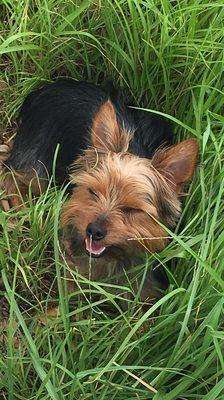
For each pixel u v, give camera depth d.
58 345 0.60
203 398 0.54
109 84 0.79
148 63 0.78
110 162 0.63
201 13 0.77
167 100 0.77
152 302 0.71
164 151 0.65
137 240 0.63
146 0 0.74
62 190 0.66
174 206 0.66
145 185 0.63
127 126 0.71
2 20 0.87
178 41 0.75
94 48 0.82
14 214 0.73
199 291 0.61
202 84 0.72
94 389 0.59
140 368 0.56
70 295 0.62
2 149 0.85
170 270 0.69
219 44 0.73
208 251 0.62
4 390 0.65
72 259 0.70
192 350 0.60
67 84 0.78
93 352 0.62
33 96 0.80
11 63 0.86
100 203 0.63
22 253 0.74
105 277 0.70
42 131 0.78
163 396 0.57
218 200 0.60
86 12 0.81
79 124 0.74
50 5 0.79
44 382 0.56
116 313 0.71
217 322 0.56
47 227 0.73
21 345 0.66
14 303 0.59
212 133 0.68
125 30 0.78
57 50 0.81
